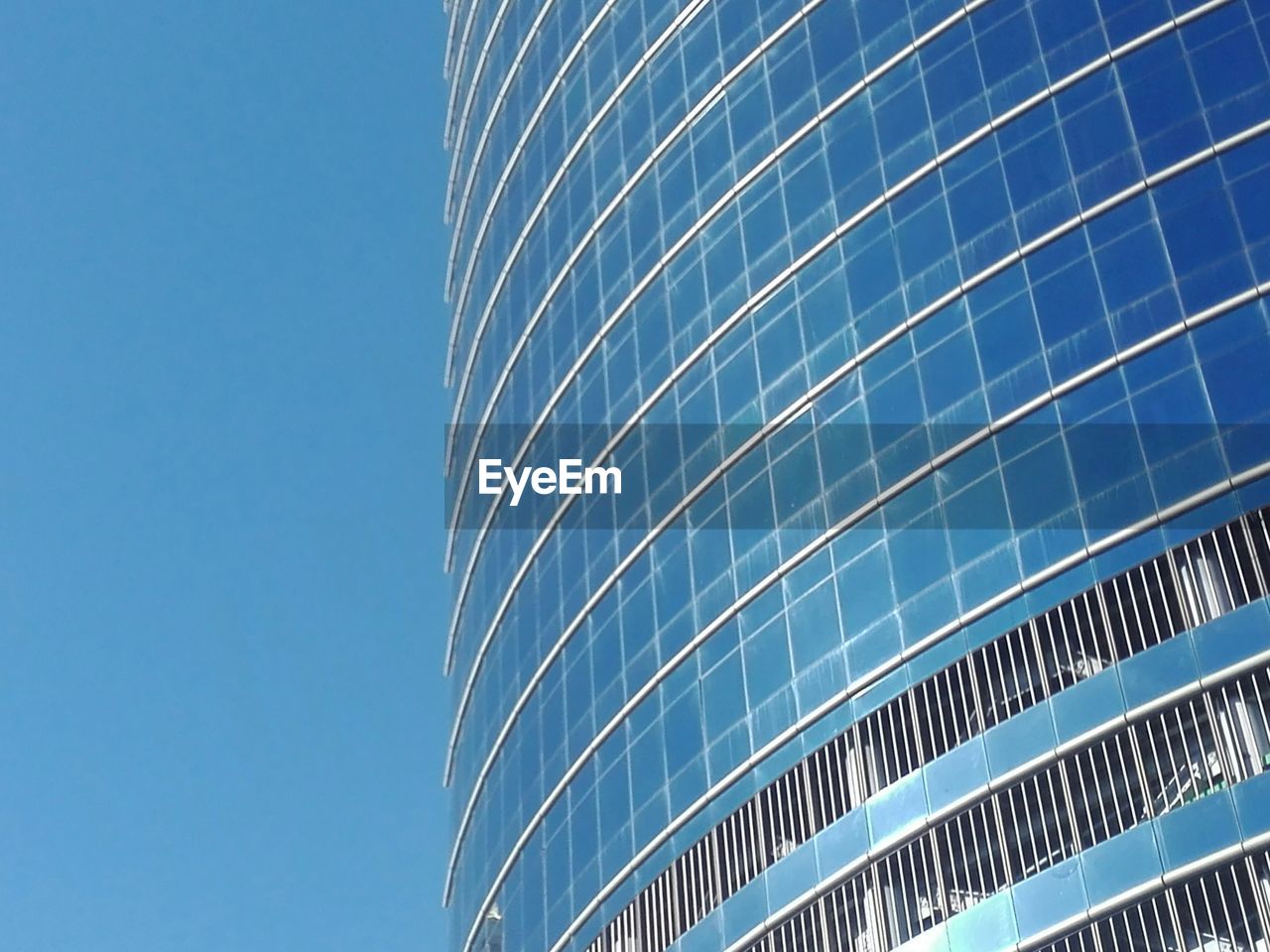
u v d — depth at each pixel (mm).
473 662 80000
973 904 51406
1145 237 59344
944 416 60719
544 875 67625
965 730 54438
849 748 57062
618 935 62250
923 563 58469
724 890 58625
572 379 77875
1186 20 62750
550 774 69438
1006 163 63906
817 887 55375
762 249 70312
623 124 81438
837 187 68750
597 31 86562
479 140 94625
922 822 53719
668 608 66562
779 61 74500
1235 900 47125
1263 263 57031
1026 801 51938
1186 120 60812
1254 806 47875
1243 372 55406
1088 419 57250
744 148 73688
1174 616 52344
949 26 68688
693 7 80562
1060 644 53969
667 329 73125
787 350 67125
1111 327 58406
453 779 80812
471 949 71812
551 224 84000
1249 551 52281
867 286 65500
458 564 86125
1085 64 63938
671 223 75438
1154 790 49781
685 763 62438
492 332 86688
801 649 60438
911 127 67562
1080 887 49469
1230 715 49656
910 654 57031
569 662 71000
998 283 61781
